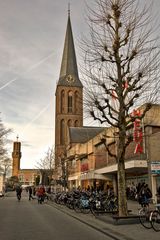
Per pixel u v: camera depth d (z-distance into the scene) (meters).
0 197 51.97
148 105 15.89
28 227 13.99
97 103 16.53
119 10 16.48
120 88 16.19
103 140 17.06
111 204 19.48
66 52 95.00
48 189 49.53
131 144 31.12
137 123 27.91
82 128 71.06
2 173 65.06
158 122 28.06
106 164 39.97
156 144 27.69
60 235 11.73
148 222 13.38
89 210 20.70
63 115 89.31
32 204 32.75
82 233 12.30
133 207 23.19
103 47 16.53
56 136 88.38
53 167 74.56
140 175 30.62
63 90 91.12
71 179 59.97
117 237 11.08
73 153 63.22
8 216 19.27
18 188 38.94
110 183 39.19
